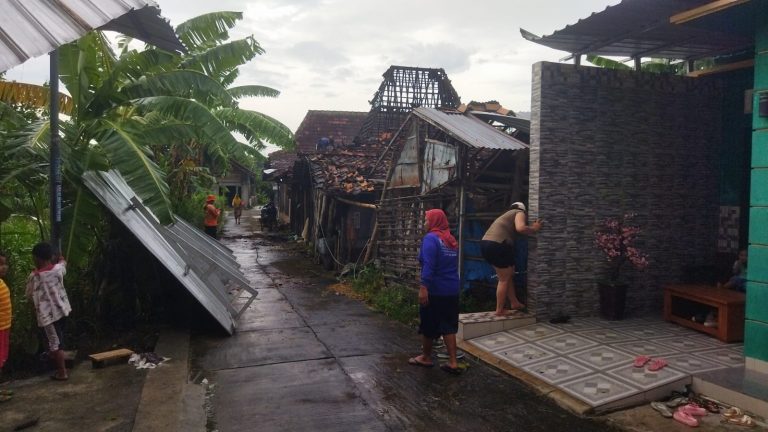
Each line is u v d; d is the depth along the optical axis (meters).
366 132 17.84
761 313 4.65
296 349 6.21
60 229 5.86
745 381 4.48
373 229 11.95
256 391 4.91
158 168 6.54
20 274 6.22
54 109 5.61
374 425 4.21
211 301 6.98
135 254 7.16
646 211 6.99
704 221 7.33
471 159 7.88
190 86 6.92
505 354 5.67
